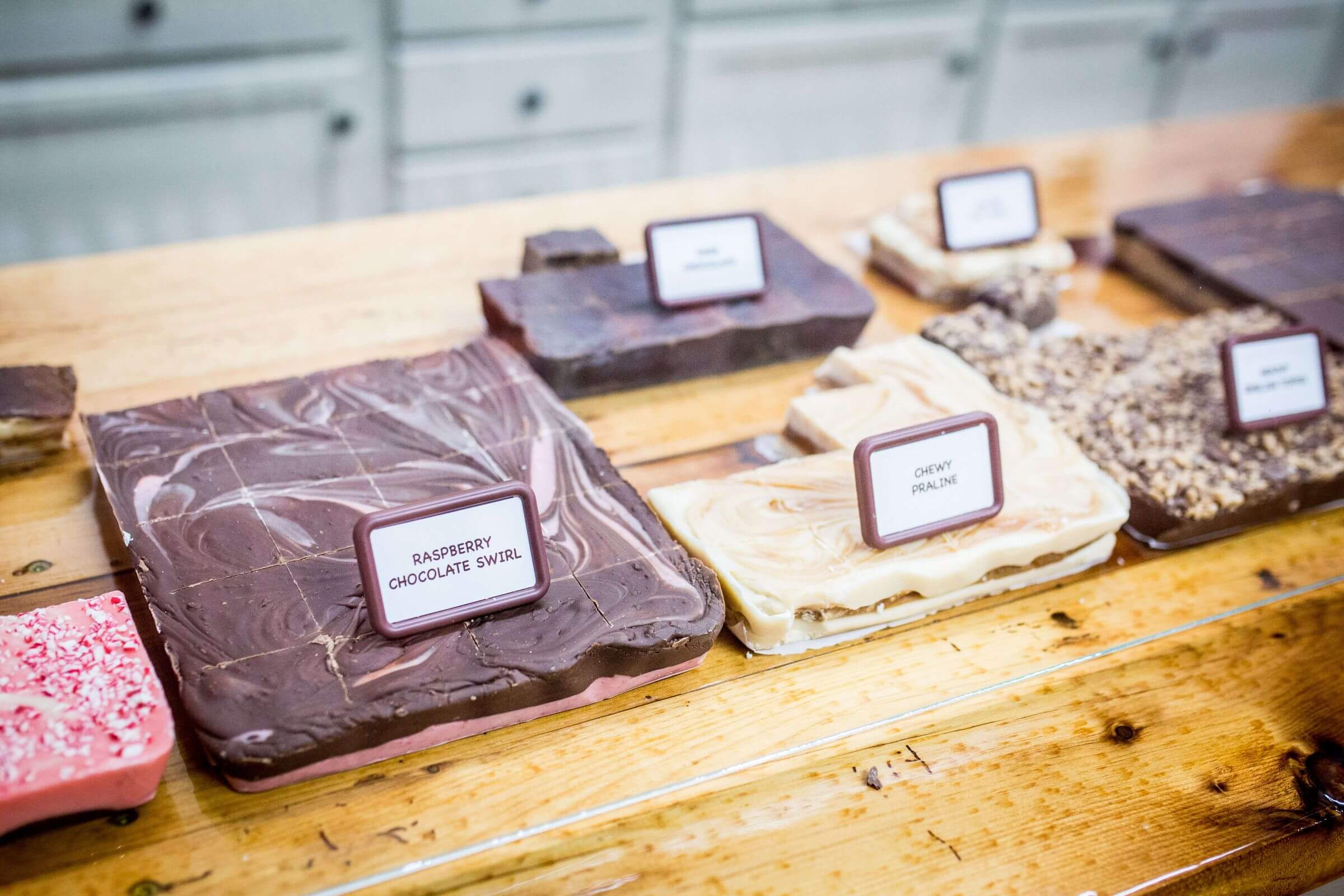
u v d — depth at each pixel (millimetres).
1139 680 908
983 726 871
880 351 1077
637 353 1045
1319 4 2139
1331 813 850
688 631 837
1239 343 1022
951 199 1184
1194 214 1300
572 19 1596
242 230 1592
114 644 802
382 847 776
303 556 857
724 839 809
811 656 893
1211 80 2158
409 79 1536
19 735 759
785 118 1846
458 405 978
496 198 1708
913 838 818
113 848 766
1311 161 1533
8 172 1402
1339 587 975
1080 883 806
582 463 937
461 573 822
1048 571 952
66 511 934
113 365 1048
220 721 773
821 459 966
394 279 1176
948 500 912
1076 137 1555
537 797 803
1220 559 989
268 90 1481
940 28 1855
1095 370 1092
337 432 947
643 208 1302
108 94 1394
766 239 1189
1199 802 849
